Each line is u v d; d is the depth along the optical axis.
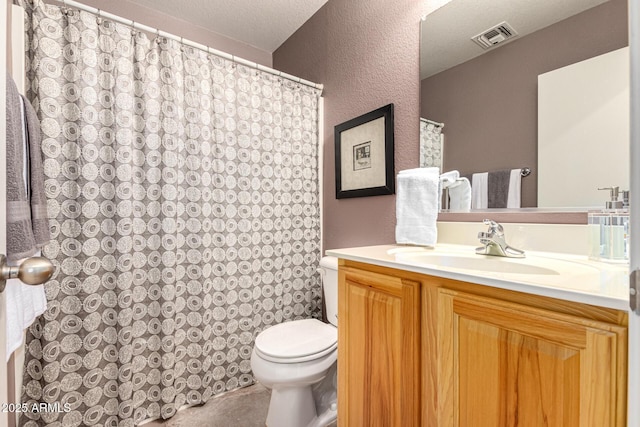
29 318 0.91
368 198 1.61
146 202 1.43
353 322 1.01
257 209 1.76
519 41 1.06
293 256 1.89
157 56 1.45
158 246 1.46
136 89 1.41
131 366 1.36
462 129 1.21
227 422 1.42
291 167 1.88
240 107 1.70
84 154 1.27
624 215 0.80
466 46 1.19
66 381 1.23
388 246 1.29
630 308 0.41
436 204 1.17
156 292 1.45
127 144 1.36
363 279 0.97
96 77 1.30
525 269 0.84
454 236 1.23
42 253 1.19
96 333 1.29
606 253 0.81
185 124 1.53
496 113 1.11
